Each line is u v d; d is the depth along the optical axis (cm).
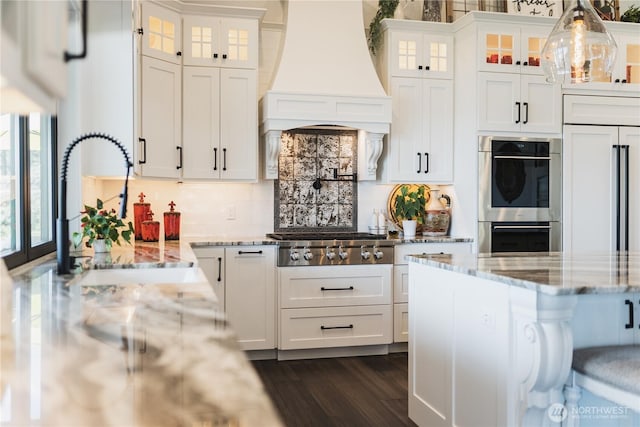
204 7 439
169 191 476
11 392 85
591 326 232
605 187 491
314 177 510
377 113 466
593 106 491
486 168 468
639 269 244
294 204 505
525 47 477
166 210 474
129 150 376
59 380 92
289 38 463
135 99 380
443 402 275
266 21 507
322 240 446
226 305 430
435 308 284
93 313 152
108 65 378
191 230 482
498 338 228
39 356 107
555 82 293
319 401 349
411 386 312
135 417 74
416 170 491
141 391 85
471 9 541
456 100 498
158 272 272
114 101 378
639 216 498
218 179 451
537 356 205
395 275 461
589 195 488
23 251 269
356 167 518
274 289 439
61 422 73
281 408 336
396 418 321
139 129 394
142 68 400
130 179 412
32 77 58
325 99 455
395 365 429
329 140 512
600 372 205
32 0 56
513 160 473
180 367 99
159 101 416
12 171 266
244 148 457
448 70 498
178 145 434
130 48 379
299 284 440
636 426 224
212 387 87
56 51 63
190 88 443
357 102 461
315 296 443
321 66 464
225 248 429
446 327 272
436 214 500
